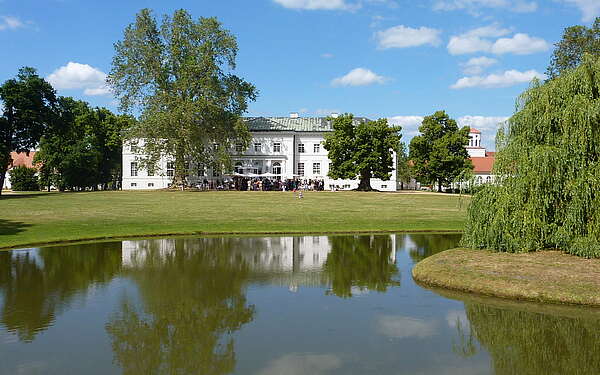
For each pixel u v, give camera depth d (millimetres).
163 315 11805
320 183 79125
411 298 13414
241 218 34844
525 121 16938
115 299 13258
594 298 12312
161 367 8648
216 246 23391
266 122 90062
